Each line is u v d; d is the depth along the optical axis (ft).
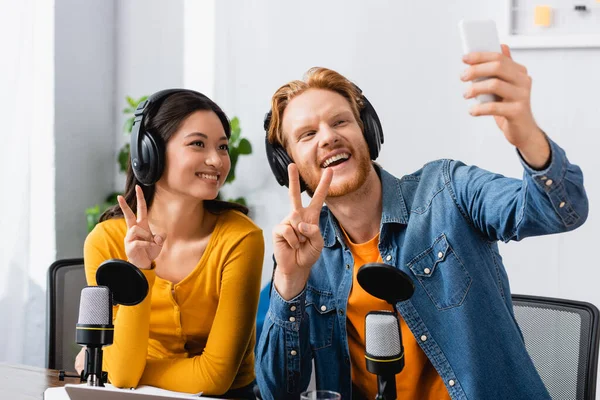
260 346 4.89
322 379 5.13
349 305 5.01
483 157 10.25
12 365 6.19
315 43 11.35
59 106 11.77
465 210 4.81
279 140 5.17
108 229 6.06
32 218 11.61
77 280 7.06
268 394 4.93
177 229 5.95
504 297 4.92
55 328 6.80
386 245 4.99
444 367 4.70
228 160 5.88
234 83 12.05
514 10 9.80
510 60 3.66
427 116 10.58
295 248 4.51
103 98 12.75
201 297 5.88
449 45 10.39
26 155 10.81
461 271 4.74
